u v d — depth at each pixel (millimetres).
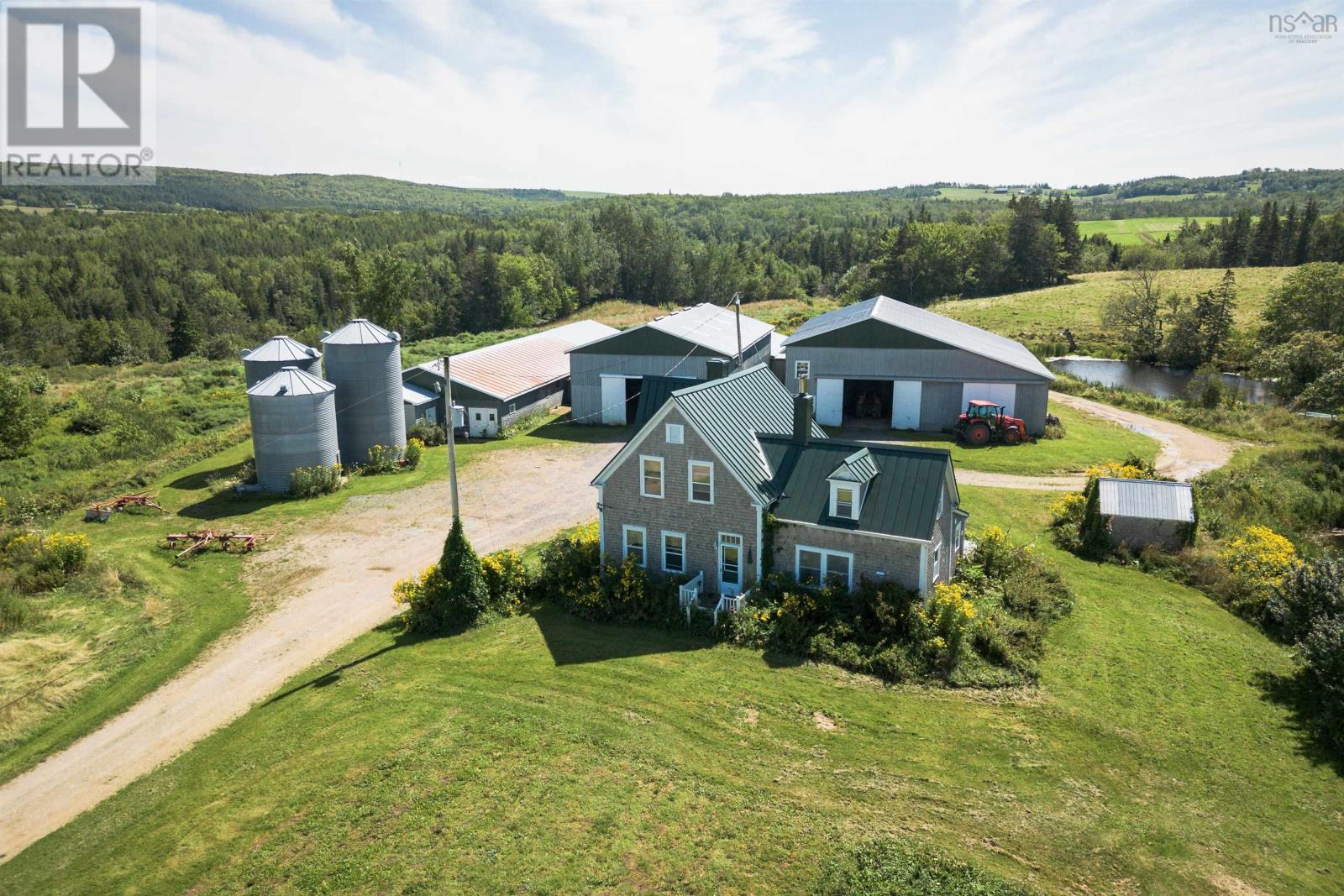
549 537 33688
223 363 96625
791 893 14219
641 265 151000
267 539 34062
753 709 20125
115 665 24109
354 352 43156
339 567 31156
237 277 168875
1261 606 25328
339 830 16188
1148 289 92625
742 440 26328
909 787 17141
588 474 43188
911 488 23875
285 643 25203
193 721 21125
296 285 168000
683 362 52688
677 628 24562
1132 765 17891
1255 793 17031
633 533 27172
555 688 21391
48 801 18250
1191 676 21641
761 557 25125
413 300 138125
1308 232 138125
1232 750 18469
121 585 29234
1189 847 15438
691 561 26406
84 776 19109
